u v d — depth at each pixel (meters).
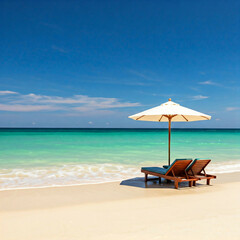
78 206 5.14
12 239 3.47
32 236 3.57
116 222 4.13
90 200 5.66
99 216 4.46
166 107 7.21
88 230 3.79
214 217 4.39
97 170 10.14
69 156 14.70
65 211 4.78
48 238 3.50
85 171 9.89
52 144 23.64
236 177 8.91
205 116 7.21
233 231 3.74
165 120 8.94
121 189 6.85
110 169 10.42
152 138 37.81
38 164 11.57
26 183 7.66
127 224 4.04
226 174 9.52
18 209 4.94
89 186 7.21
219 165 12.09
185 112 6.96
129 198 5.85
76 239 3.46
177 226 3.94
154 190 6.75
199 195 6.15
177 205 5.20
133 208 4.99
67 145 22.69
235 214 4.58
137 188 7.00
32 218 4.36
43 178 8.46
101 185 7.37
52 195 6.13
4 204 5.32
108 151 17.72
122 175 9.16
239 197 5.93
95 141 28.97
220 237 3.52
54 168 10.49
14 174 9.09
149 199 5.74
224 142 29.98
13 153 15.95
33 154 15.50
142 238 3.48
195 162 7.04
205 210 4.83
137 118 8.58
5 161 12.48
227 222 4.14
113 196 6.05
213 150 19.62
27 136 39.69
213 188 7.03
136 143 26.22
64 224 4.05
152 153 16.72
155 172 7.36
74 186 7.20
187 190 6.76
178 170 7.18
